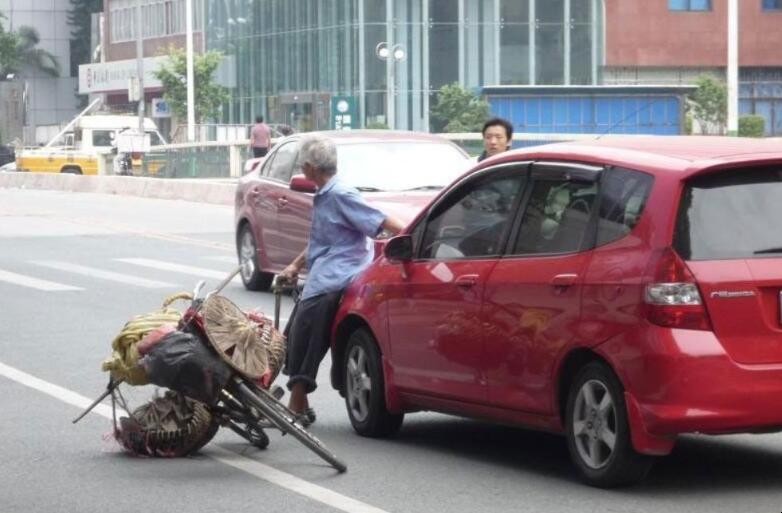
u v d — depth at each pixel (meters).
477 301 11.04
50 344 17.92
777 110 97.31
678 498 10.01
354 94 82.38
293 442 12.29
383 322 12.09
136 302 22.03
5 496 10.42
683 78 96.38
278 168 23.05
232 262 28.12
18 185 62.53
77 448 12.07
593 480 10.23
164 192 50.97
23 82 135.38
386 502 10.06
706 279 9.69
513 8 81.81
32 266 27.36
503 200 11.16
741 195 9.96
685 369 9.59
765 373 9.67
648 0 95.56
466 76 81.62
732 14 54.41
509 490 10.38
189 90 77.31
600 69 82.75
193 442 11.62
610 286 9.94
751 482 10.51
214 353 10.91
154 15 111.06
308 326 12.54
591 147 10.70
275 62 90.31
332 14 83.94
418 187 20.48
